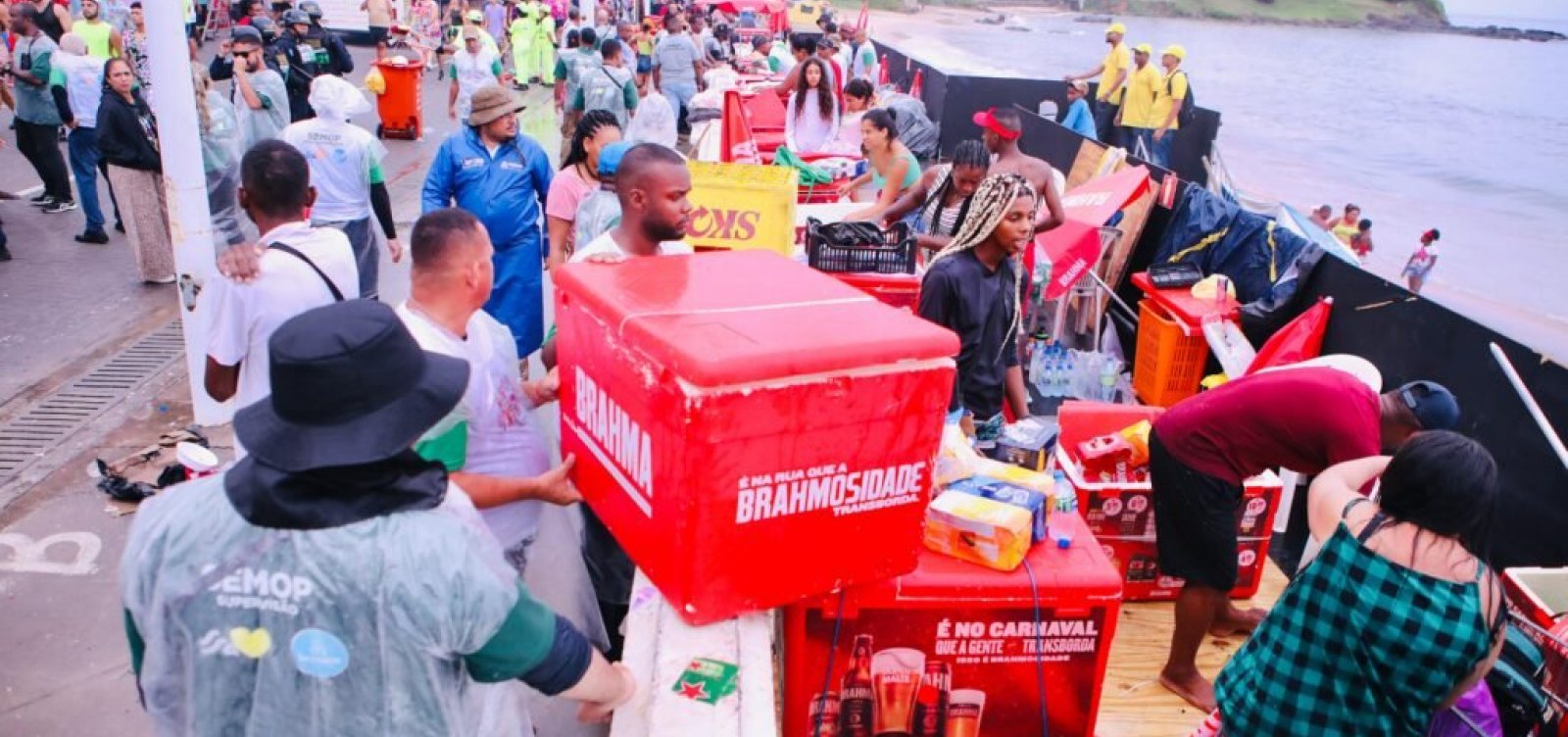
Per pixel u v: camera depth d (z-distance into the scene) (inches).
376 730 70.3
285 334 67.4
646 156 139.1
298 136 257.6
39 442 243.0
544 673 76.1
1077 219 307.0
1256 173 1524.4
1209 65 2997.0
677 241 158.7
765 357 81.4
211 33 1121.4
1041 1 5492.1
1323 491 119.4
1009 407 217.9
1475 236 1195.9
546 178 259.1
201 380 248.1
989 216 165.3
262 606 67.5
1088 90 717.9
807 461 87.4
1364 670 110.0
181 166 228.4
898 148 293.7
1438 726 125.8
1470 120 2190.0
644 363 86.9
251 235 348.8
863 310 96.4
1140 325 311.1
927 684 114.7
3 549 199.9
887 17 4394.7
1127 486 177.5
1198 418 149.2
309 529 66.7
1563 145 1909.4
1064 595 111.0
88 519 211.0
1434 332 226.2
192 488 70.7
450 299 114.7
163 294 346.0
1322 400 141.1
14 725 156.0
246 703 70.4
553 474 108.1
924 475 95.2
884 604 108.2
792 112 403.2
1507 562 205.5
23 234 402.9
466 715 76.5
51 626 179.0
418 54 955.3
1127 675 165.6
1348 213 773.3
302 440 66.7
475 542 71.9
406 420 68.7
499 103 246.8
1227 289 288.7
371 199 273.3
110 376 280.4
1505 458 206.1
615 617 141.4
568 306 104.0
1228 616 180.2
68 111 375.6
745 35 1191.6
